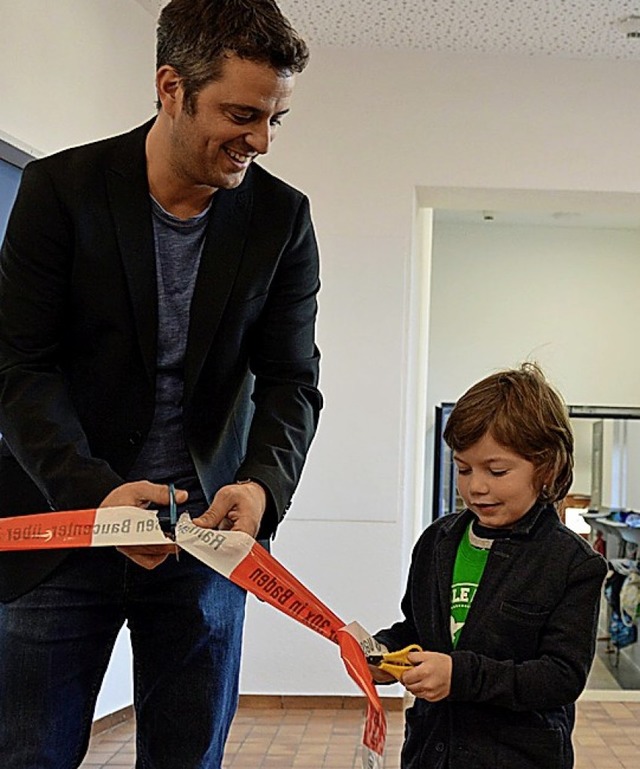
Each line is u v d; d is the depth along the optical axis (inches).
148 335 61.5
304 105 159.6
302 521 160.1
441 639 59.5
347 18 148.9
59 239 59.8
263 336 67.7
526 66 159.0
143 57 143.6
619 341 243.1
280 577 55.7
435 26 149.9
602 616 191.8
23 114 114.3
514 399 58.6
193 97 53.9
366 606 159.0
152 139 60.6
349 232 159.9
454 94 159.0
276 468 61.9
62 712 64.2
